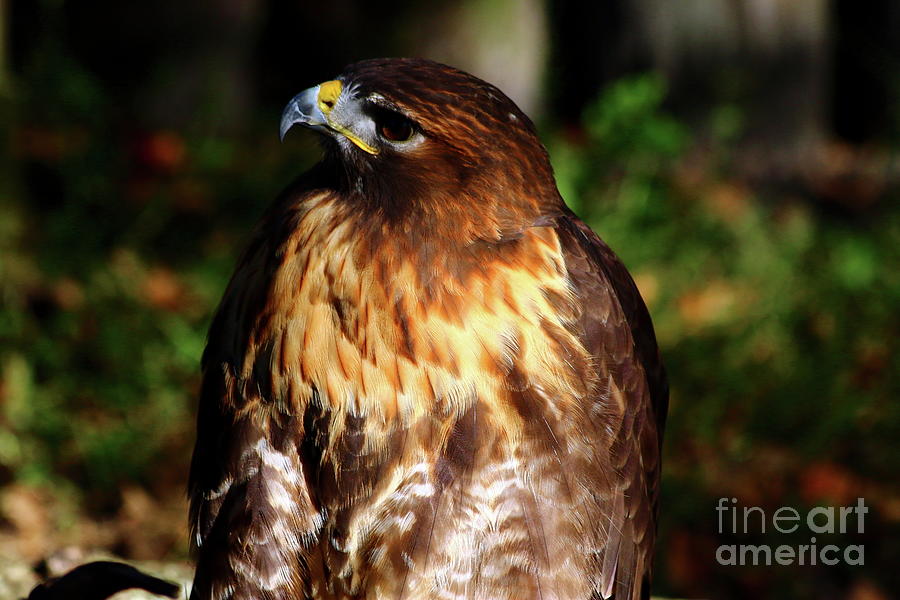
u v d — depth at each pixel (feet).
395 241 17.93
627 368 19.17
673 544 34.71
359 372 18.01
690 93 58.90
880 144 67.05
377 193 18.03
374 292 17.89
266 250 18.76
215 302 40.57
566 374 18.24
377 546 18.29
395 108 17.70
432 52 59.88
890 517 36.52
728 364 41.83
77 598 21.09
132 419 36.50
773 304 45.21
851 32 72.23
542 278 18.29
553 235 18.57
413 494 18.10
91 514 34.14
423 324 17.87
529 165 18.43
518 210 18.29
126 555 32.53
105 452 35.14
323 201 18.56
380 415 18.04
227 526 18.69
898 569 34.83
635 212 45.83
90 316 38.86
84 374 37.70
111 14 54.80
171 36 55.26
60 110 43.96
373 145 17.94
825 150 64.90
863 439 39.75
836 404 40.34
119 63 55.26
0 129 39.99
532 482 18.10
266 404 18.56
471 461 17.95
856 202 58.85
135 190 45.21
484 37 58.90
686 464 38.22
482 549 18.16
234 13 56.24
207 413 19.16
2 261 38.93
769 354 42.96
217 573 18.81
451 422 17.97
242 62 57.52
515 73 59.62
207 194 46.11
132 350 37.99
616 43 60.59
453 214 17.92
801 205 59.16
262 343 18.45
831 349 42.68
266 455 18.57
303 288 18.15
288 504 18.56
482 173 17.94
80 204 42.22
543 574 18.28
